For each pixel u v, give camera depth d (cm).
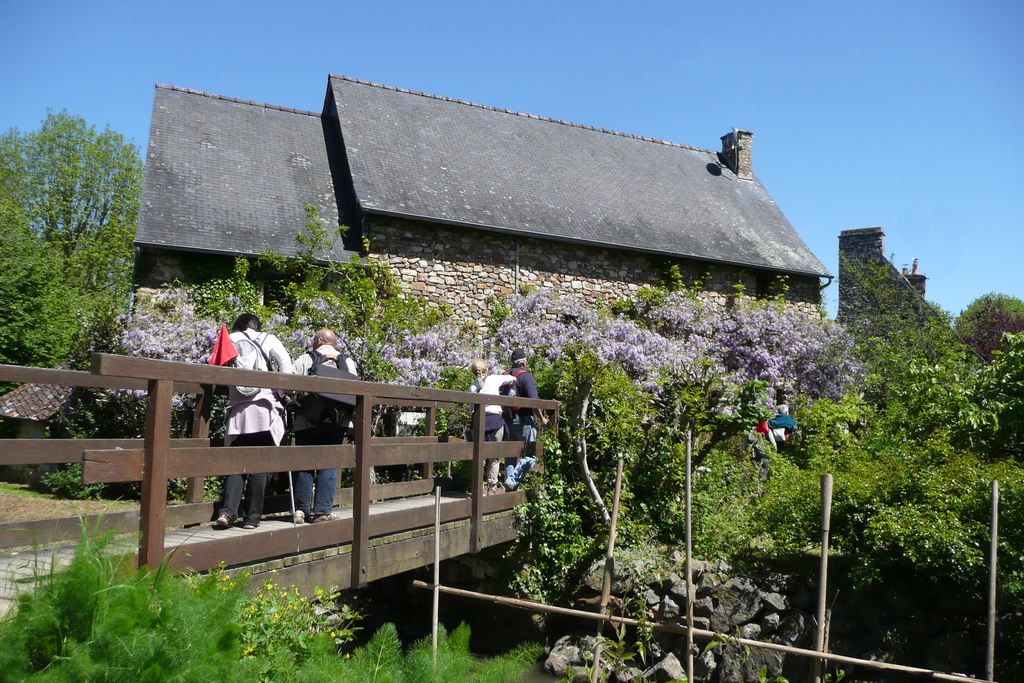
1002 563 714
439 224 1623
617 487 615
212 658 271
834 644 771
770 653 766
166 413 363
